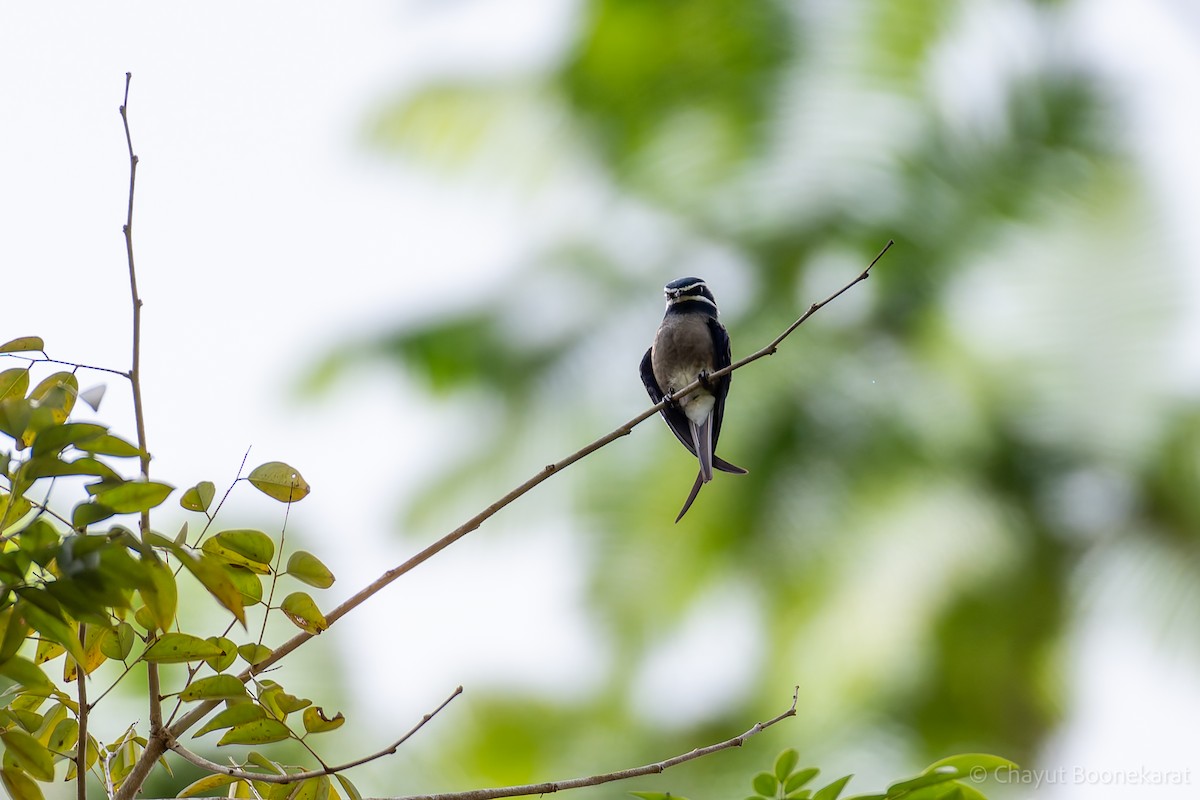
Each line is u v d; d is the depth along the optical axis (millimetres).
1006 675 16641
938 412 17344
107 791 4262
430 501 16969
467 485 16953
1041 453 17250
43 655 4555
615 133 18406
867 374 17109
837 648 16797
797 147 17016
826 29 17516
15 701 4594
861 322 17281
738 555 16812
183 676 11195
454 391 17344
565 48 18469
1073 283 17406
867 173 16766
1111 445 16984
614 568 16812
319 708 4473
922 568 16766
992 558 16797
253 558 4309
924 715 16688
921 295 17062
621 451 17094
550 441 17062
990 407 17359
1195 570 16359
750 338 16797
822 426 16828
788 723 16562
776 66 17484
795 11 17609
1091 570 16891
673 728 16875
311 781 4488
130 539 3715
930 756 16359
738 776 16328
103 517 3818
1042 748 16562
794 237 16500
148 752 4250
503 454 17000
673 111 18062
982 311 17906
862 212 16547
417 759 15625
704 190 17469
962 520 16922
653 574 16812
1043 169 17406
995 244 17375
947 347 17594
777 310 16812
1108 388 17094
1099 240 17375
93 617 3801
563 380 17078
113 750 4762
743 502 16734
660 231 17859
